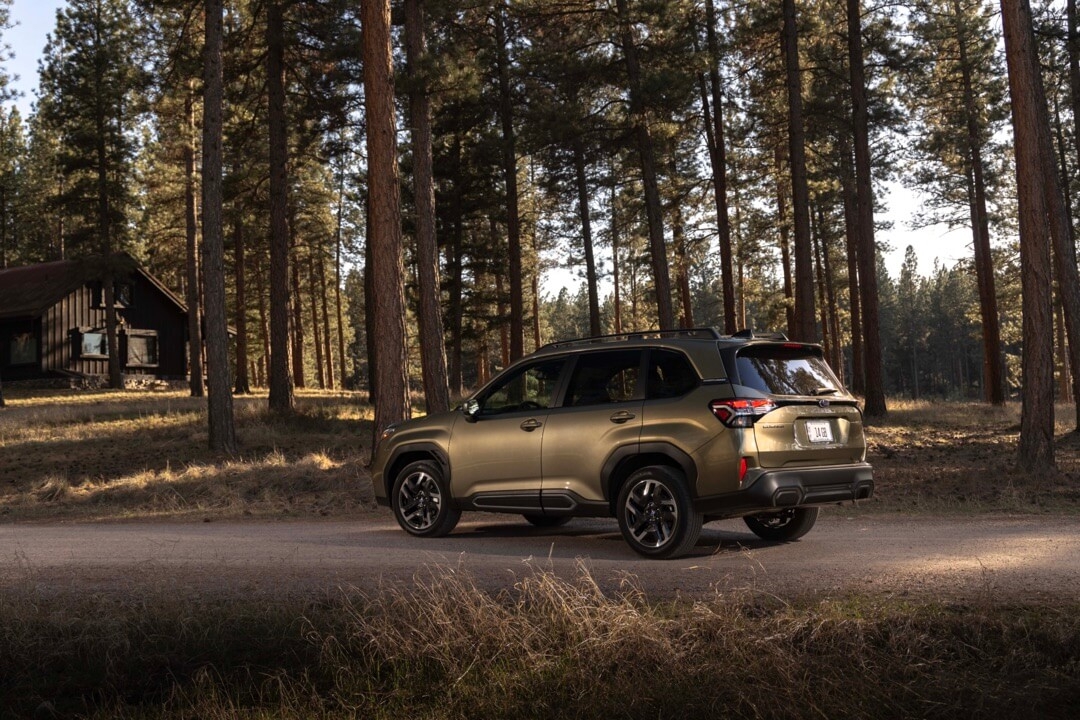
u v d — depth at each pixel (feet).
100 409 98.22
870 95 96.22
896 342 417.49
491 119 106.32
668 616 18.16
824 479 25.72
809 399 25.91
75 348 140.15
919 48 86.22
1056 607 17.93
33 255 214.90
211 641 18.37
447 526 31.37
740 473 24.45
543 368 29.30
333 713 15.31
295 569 24.66
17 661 17.99
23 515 49.03
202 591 21.98
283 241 81.46
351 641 17.65
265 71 83.56
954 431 80.07
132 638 18.76
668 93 76.43
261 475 55.21
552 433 28.17
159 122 122.31
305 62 81.97
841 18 91.86
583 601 18.07
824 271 156.46
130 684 17.22
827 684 14.94
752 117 97.09
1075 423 83.41
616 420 26.76
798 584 20.70
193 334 123.85
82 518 46.93
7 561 28.37
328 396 132.16
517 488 28.91
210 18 66.90
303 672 16.55
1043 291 48.32
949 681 15.01
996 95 103.55
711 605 18.22
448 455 30.76
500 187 118.21
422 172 66.74
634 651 16.38
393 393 53.57
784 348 26.99
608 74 82.38
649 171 82.69
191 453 68.23
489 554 27.02
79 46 126.72
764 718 14.16
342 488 50.85
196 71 72.74
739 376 25.26
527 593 19.76
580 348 28.66
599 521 35.68
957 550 25.32
